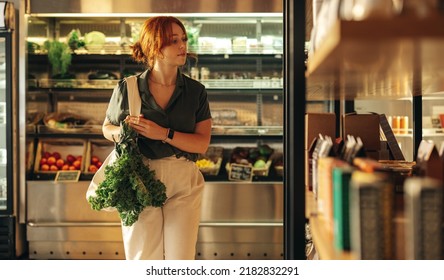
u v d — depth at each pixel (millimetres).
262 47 5570
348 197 1286
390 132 2676
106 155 5816
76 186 5387
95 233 5336
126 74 5816
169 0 5348
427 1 1090
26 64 5266
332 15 1280
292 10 1454
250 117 5875
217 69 5797
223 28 5754
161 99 2953
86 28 5875
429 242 1044
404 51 1118
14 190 5305
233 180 5516
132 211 2795
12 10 5211
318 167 1772
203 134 3086
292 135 1457
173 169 2879
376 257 1148
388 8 1132
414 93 2773
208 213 5387
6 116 5238
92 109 5914
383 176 1198
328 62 1309
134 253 2877
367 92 2643
